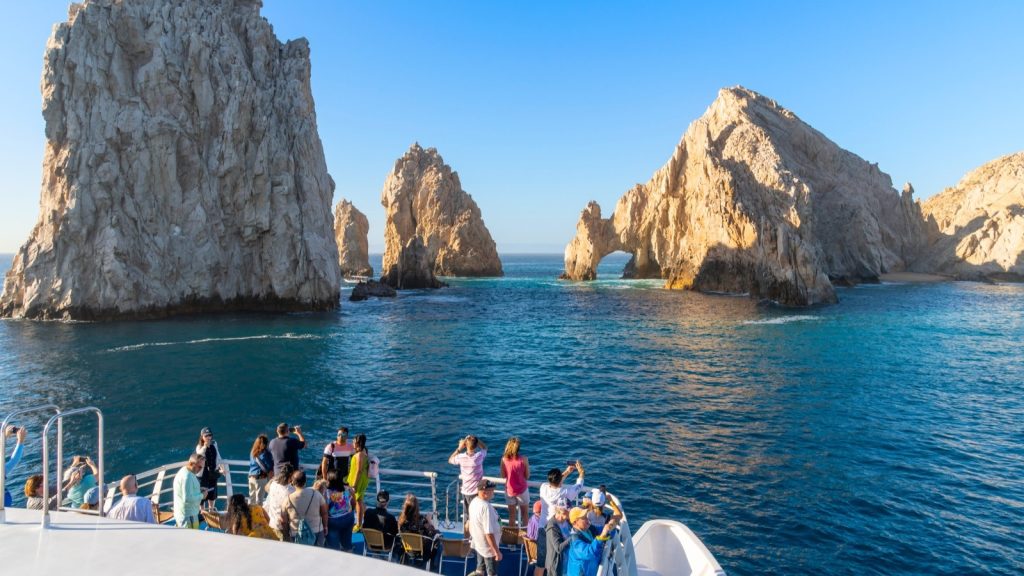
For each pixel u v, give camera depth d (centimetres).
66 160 6144
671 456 2448
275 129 7381
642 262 14700
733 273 10200
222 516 988
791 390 3547
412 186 15788
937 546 1712
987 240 13100
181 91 6838
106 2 6625
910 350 4828
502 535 1096
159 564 523
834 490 2095
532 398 3412
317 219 7588
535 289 11644
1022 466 2317
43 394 3347
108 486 1058
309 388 3581
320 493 910
